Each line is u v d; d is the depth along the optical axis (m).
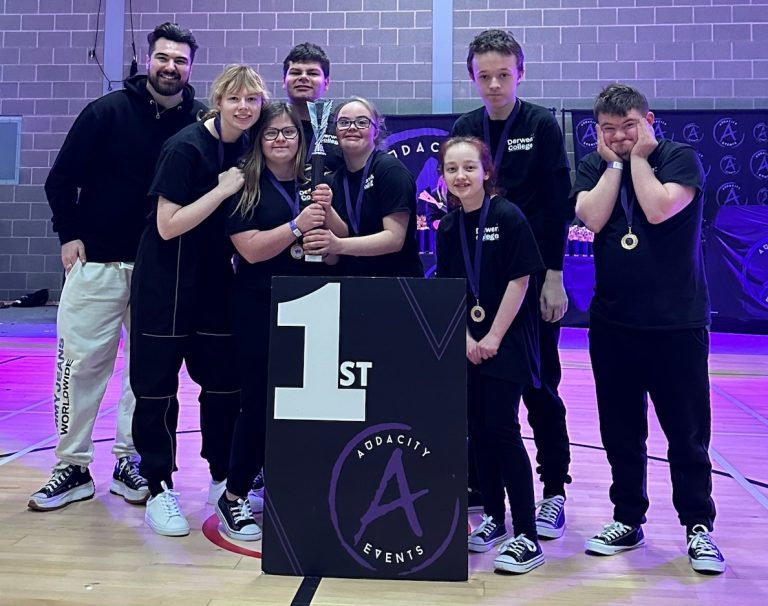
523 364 1.96
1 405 4.02
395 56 7.56
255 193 2.07
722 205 6.95
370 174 2.20
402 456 1.80
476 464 2.28
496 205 2.03
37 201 7.89
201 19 7.68
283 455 1.82
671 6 7.29
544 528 2.14
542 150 2.34
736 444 3.30
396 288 1.83
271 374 1.83
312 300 1.84
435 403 1.81
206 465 2.92
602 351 2.04
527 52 7.43
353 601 1.66
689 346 1.92
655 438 3.47
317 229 1.96
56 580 1.77
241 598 1.67
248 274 2.10
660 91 7.30
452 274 2.12
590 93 7.37
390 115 7.29
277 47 7.63
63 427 2.40
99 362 2.45
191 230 2.18
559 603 1.67
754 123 6.94
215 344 2.31
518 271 1.94
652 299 1.94
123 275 2.47
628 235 1.97
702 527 1.94
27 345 6.02
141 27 7.75
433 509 1.79
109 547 2.01
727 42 7.23
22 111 7.88
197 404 4.14
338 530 1.80
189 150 2.11
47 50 7.84
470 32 7.50
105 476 2.76
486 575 1.84
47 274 7.92
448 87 7.51
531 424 2.38
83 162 2.40
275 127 2.07
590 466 2.94
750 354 5.96
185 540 2.07
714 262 6.91
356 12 7.58
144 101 2.45
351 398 1.82
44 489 2.37
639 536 2.06
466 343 1.88
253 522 2.13
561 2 7.39
